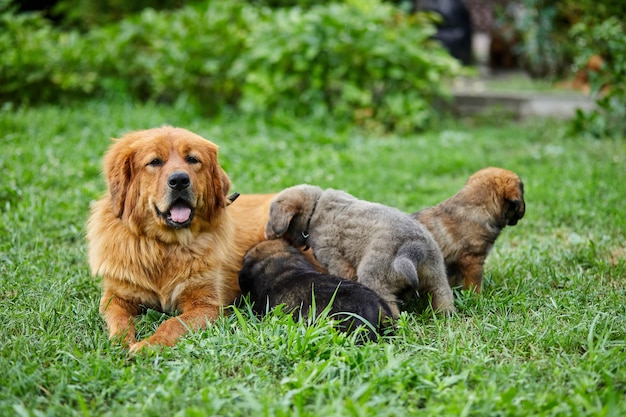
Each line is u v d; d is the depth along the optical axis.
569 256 7.39
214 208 6.31
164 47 15.48
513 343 5.27
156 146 5.99
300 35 14.53
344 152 12.23
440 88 15.17
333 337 5.06
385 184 10.41
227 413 4.21
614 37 13.38
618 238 8.00
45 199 8.77
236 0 17.00
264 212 7.14
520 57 20.94
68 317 5.77
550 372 4.74
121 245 6.11
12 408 4.24
